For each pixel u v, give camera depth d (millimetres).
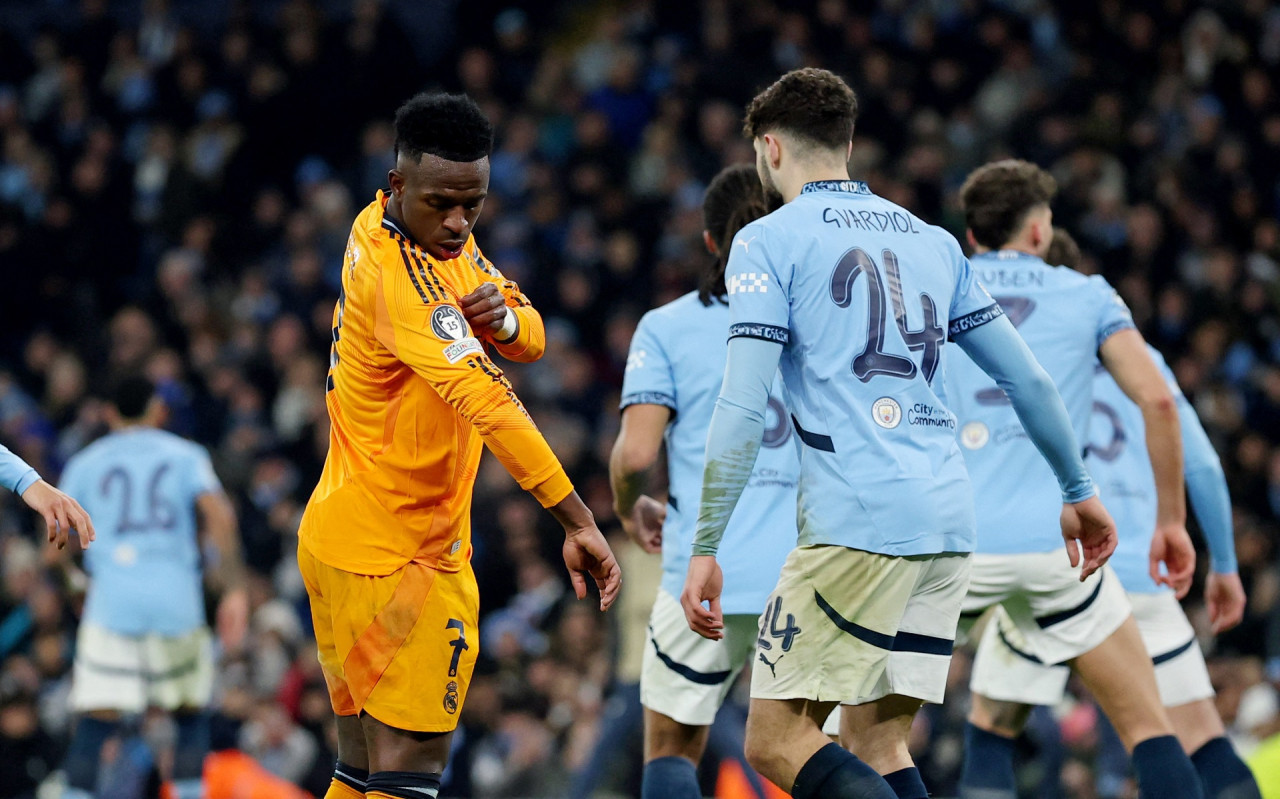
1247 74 48719
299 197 50938
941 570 12148
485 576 35750
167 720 26547
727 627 15344
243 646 30734
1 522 37250
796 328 11977
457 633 12297
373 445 12086
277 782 24281
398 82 51969
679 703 15508
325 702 30156
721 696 15672
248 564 36375
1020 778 27656
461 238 11969
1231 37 49875
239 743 29203
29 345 46375
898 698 12508
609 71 52969
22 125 52750
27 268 48188
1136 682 15312
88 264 48750
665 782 15219
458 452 12211
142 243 49406
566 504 11570
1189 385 37531
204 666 23844
